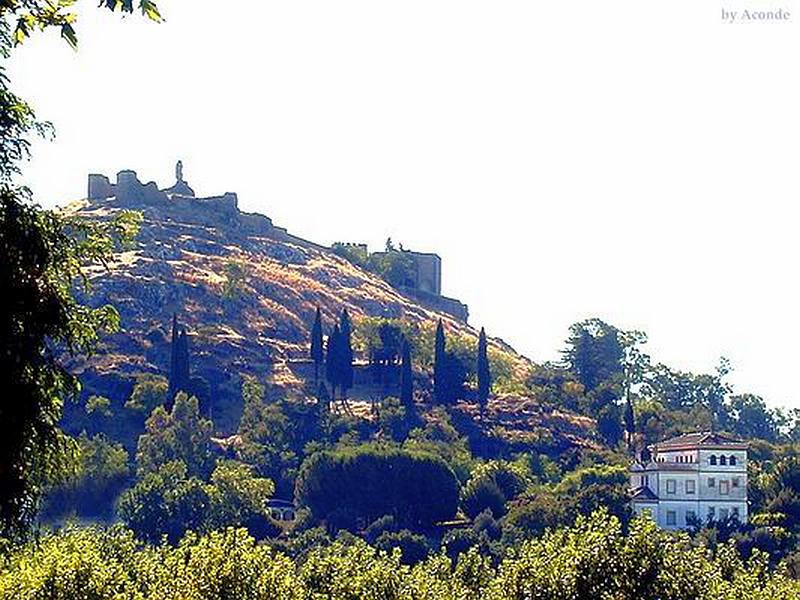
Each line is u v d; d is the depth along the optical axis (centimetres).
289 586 10412
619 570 9069
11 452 3256
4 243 3281
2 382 3234
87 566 9644
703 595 9100
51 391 3428
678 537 10531
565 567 9188
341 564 12912
